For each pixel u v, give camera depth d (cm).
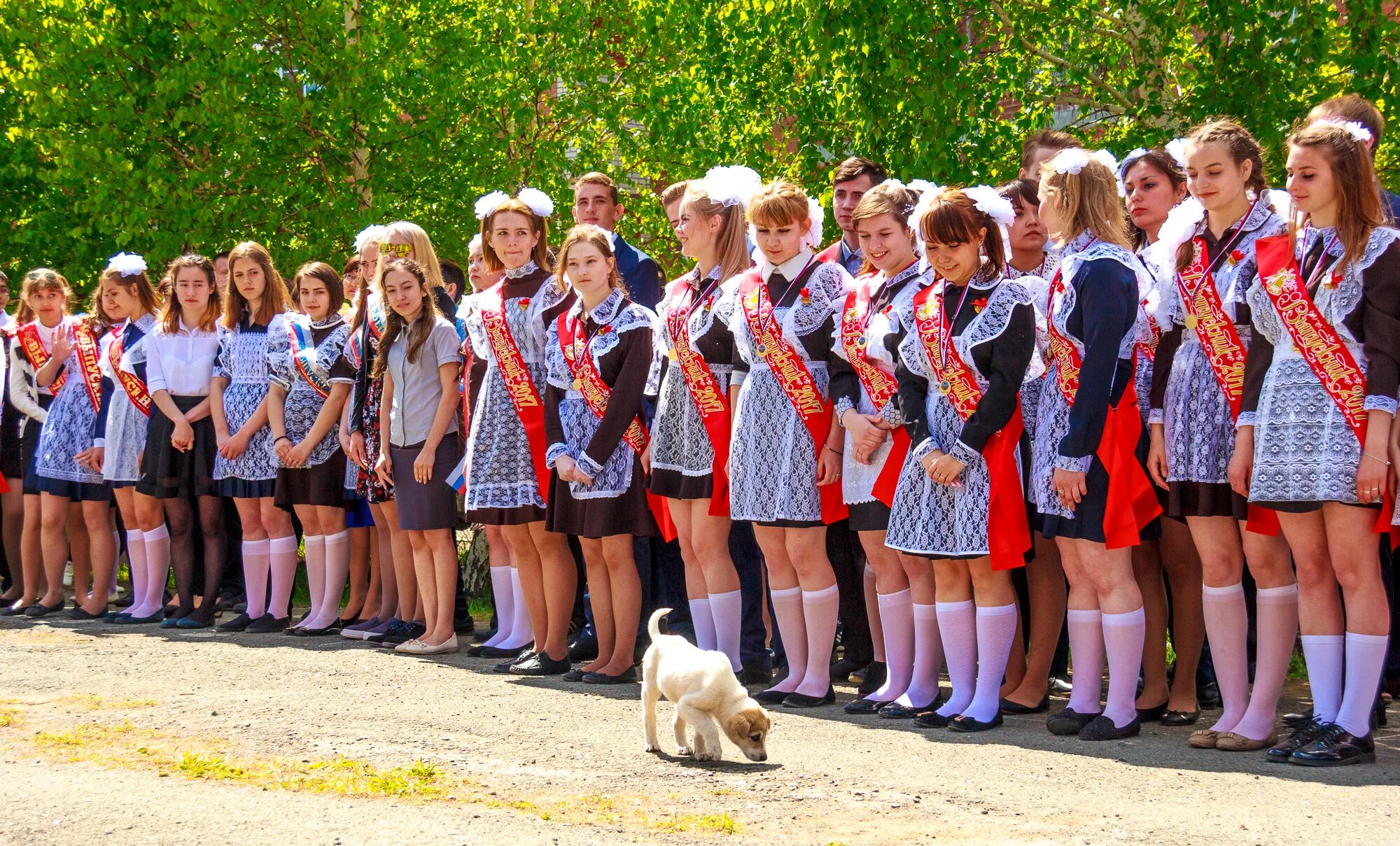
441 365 699
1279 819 356
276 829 355
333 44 1344
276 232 1388
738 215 595
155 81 1345
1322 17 865
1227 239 468
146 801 383
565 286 651
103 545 867
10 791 396
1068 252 491
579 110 1438
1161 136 900
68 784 404
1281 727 507
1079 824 354
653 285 719
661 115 1323
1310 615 449
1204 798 382
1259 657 464
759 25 1173
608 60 1484
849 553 632
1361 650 438
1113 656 483
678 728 447
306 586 994
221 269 899
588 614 711
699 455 589
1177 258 483
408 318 707
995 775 413
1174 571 525
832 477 548
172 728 489
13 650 692
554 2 1455
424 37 1384
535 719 509
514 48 1430
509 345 647
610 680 605
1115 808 371
